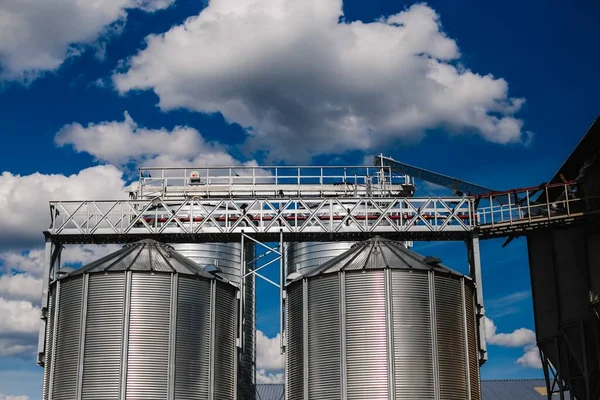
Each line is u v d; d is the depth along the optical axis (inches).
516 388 3922.2
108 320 2229.3
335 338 2249.0
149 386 2183.8
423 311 2255.2
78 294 2287.2
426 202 2593.5
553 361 2691.9
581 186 2576.3
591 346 2496.3
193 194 2970.0
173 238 2605.8
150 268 2293.3
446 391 2215.8
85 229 2568.9
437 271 2315.5
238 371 2447.1
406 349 2203.5
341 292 2268.7
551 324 2701.8
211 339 2317.9
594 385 2487.7
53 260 2578.7
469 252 2571.4
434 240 2603.3
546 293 2741.1
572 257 2600.9
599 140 2517.2
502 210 2554.1
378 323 2218.3
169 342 2235.5
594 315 2416.3
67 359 2239.2
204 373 2278.5
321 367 2250.2
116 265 2308.1
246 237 2588.6
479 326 2454.5
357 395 2175.2
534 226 2536.9
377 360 2187.5
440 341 2256.4
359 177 3002.0
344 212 2780.5
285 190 2989.7
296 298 2399.1
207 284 2361.0
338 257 2453.2
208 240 2608.3
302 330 2329.0
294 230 2566.4
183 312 2284.7
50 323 2395.4
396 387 2161.7
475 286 2488.9
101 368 2191.2
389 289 2239.2
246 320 3029.0
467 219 2618.1
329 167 2979.8
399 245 2466.8
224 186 2979.8
